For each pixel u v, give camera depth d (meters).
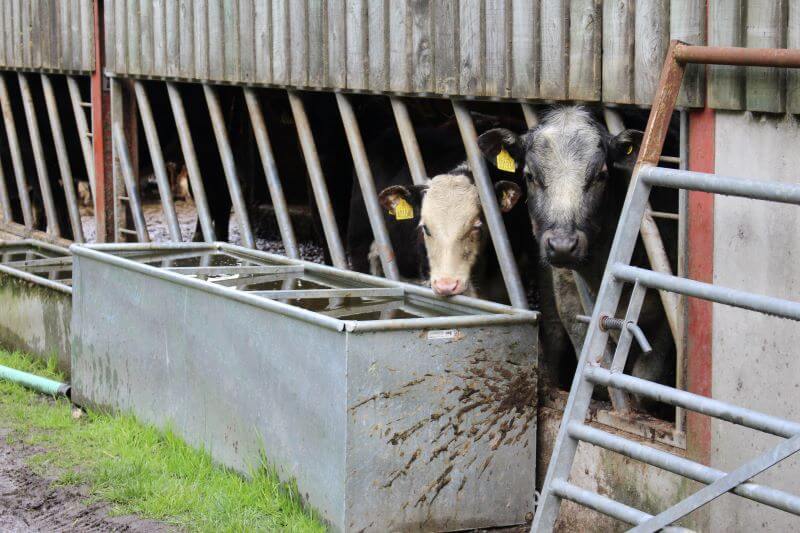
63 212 12.52
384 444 4.82
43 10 10.13
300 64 7.13
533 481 5.25
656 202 5.48
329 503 4.86
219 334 5.57
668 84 4.22
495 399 5.08
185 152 8.55
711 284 4.26
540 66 5.37
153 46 8.58
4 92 11.30
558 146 5.16
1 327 8.20
